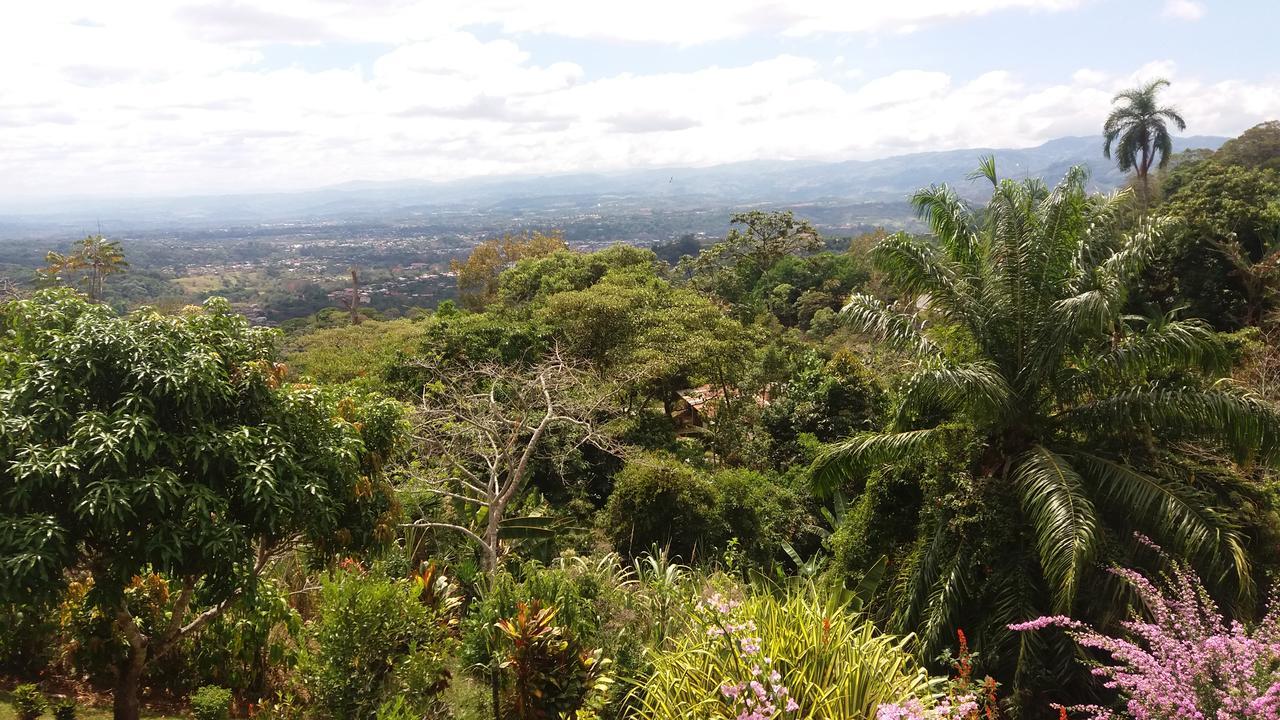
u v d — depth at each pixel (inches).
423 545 357.4
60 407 153.8
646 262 1142.3
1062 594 229.1
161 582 212.5
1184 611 164.6
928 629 260.7
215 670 221.3
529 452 368.2
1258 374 399.9
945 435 293.4
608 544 396.8
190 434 165.6
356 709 199.9
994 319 297.7
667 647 219.5
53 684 214.5
